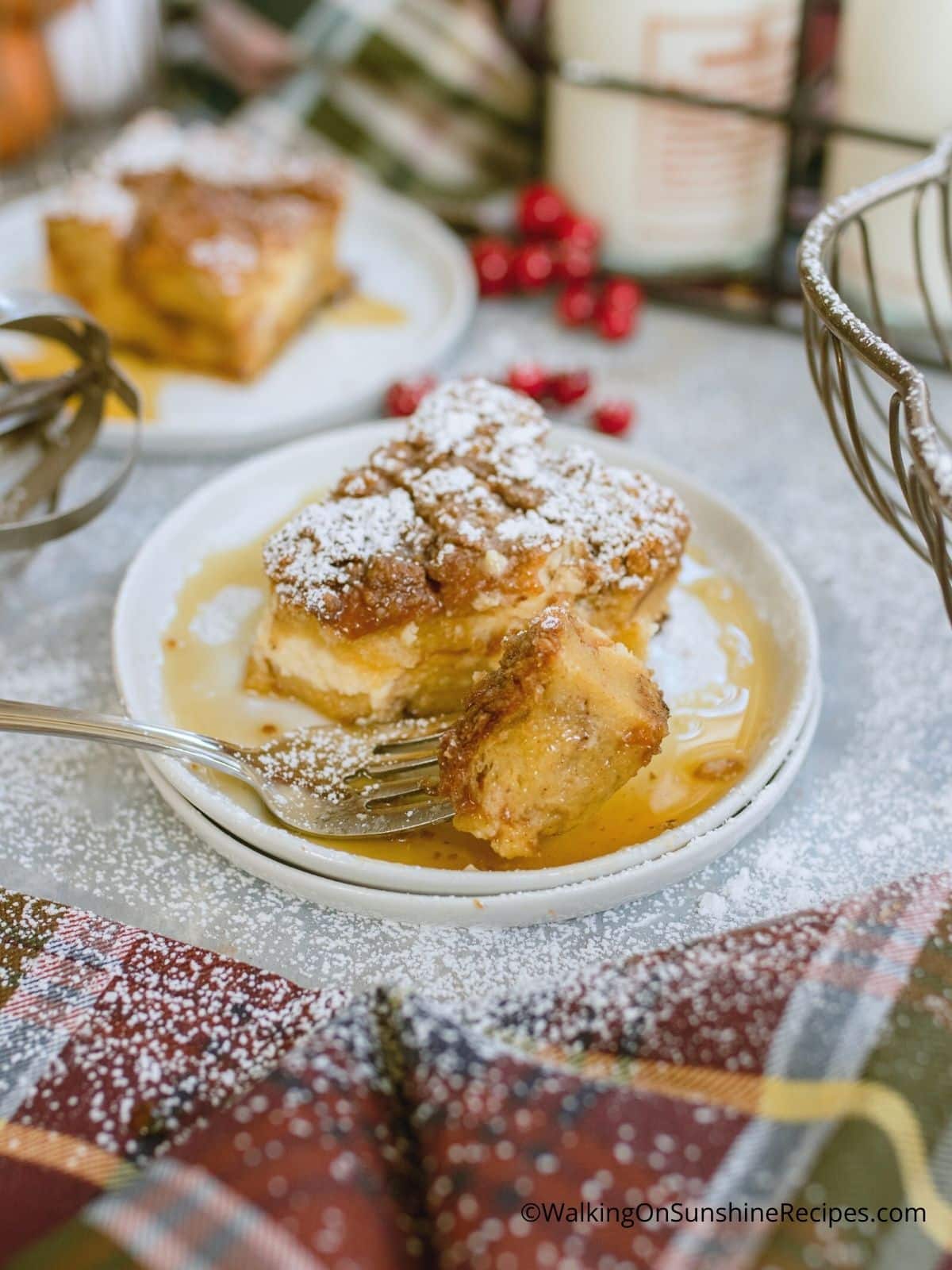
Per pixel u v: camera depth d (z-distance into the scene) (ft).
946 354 1.68
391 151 2.22
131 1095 1.26
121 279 1.86
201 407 1.84
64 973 1.32
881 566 1.65
